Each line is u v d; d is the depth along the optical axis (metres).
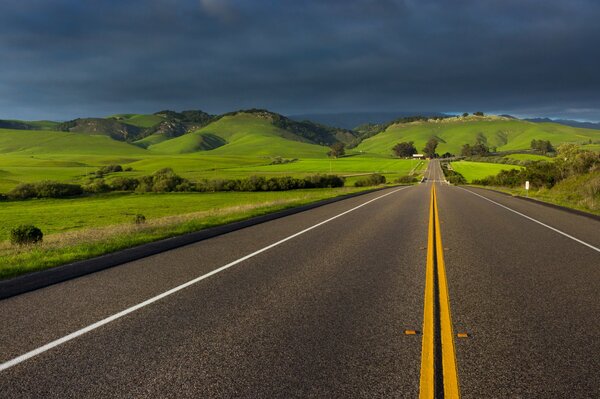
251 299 6.23
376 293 6.47
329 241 11.80
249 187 71.19
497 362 4.04
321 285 6.99
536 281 7.14
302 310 5.67
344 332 4.84
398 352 4.27
